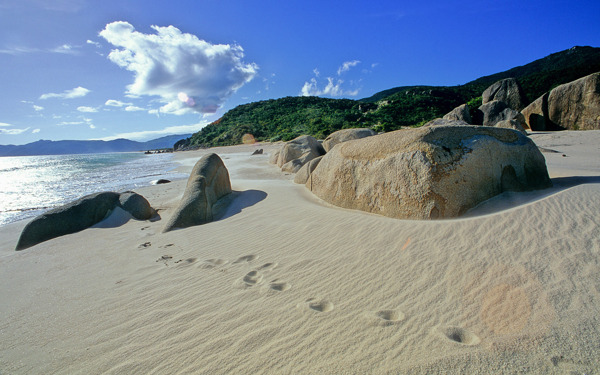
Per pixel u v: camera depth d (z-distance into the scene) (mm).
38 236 6070
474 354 1914
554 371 1756
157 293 3232
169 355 2201
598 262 2686
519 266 2803
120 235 5895
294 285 3082
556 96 22719
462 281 2736
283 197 7371
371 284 2914
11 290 3686
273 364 2002
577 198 4051
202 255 4293
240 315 2629
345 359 1984
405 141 5289
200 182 7059
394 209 5023
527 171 5332
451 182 4637
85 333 2607
